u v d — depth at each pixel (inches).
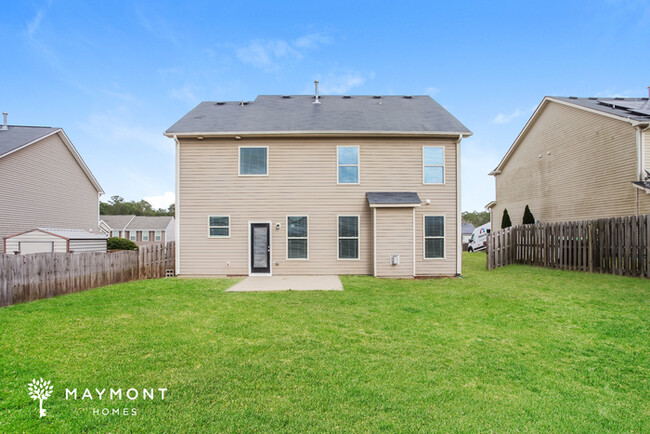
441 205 453.4
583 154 565.0
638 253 369.7
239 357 160.1
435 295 307.4
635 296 287.1
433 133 442.6
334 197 454.3
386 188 455.2
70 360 154.9
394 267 432.1
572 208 590.6
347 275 445.7
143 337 187.9
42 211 664.4
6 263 267.3
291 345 177.0
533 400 124.3
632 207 472.1
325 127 450.6
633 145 471.5
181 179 452.1
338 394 125.5
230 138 453.4
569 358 163.6
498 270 482.6
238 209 452.4
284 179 454.6
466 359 161.0
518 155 762.8
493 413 115.2
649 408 120.5
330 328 207.3
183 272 450.3
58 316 232.7
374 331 202.1
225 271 450.3
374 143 456.4
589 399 126.0
